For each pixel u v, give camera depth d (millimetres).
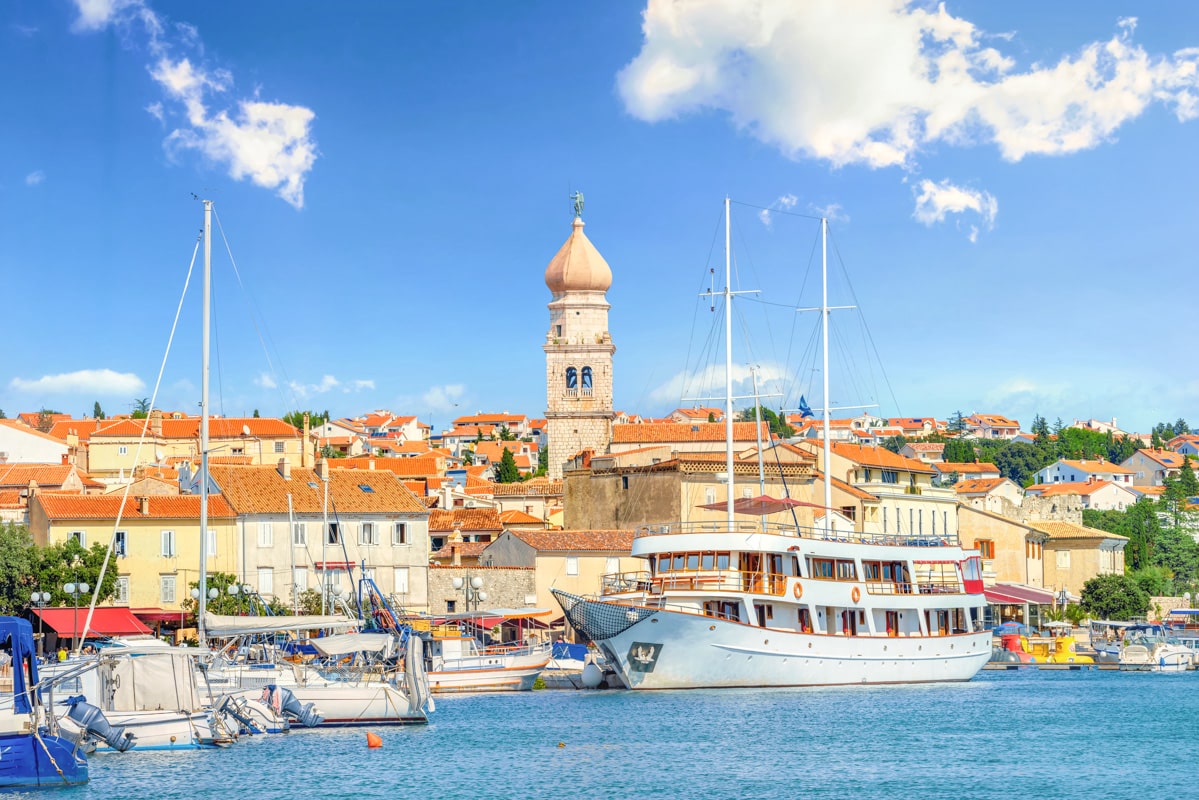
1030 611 171750
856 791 62812
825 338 123875
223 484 130250
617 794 61781
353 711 80812
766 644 96562
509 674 105938
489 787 63125
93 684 71875
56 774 60469
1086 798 61625
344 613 121688
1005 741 77438
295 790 62125
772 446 148375
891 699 95625
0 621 60250
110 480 181500
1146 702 98688
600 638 97875
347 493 133875
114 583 120062
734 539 95938
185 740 71875
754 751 72875
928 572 108750
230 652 94500
